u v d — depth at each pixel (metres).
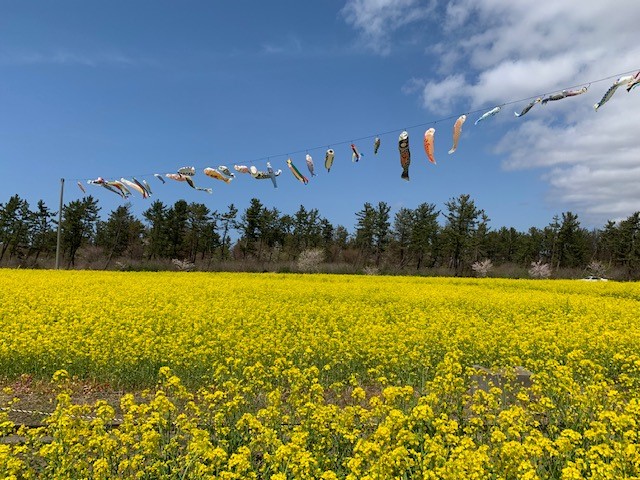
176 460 5.15
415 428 6.04
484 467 4.80
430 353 10.53
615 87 7.03
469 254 66.38
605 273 54.28
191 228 66.94
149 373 9.52
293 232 72.81
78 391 9.09
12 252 61.38
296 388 6.69
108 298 17.22
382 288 24.38
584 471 5.07
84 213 60.31
